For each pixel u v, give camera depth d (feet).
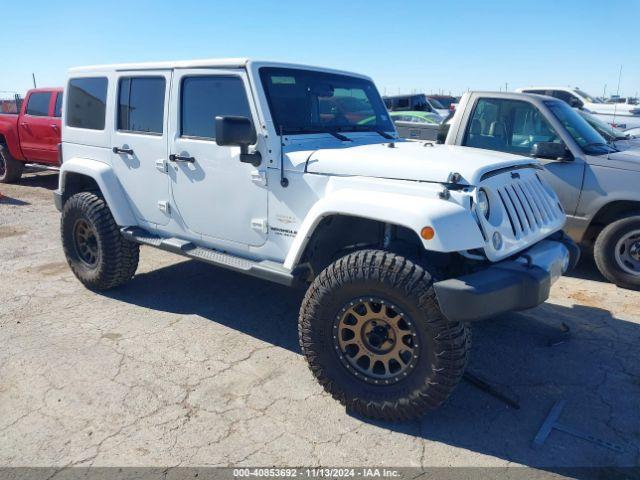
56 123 33.73
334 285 10.05
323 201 10.64
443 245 9.07
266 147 11.85
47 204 31.04
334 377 10.41
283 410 10.61
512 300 9.41
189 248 13.91
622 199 16.84
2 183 38.45
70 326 14.29
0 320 14.67
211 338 13.67
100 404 10.75
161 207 14.48
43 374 11.82
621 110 45.91
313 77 13.55
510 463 9.16
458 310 8.91
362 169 10.71
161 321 14.67
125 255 15.89
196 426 10.09
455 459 9.25
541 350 13.14
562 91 51.39
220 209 13.08
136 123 14.79
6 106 50.08
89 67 16.07
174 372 11.98
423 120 47.50
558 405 10.82
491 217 10.06
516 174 11.30
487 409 10.71
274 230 12.12
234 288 17.17
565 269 11.80
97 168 15.55
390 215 9.62
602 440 9.76
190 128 13.48
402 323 9.75
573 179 17.51
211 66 12.74
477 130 19.38
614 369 12.27
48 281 17.85
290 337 13.80
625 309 15.65
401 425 10.18
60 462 9.11
